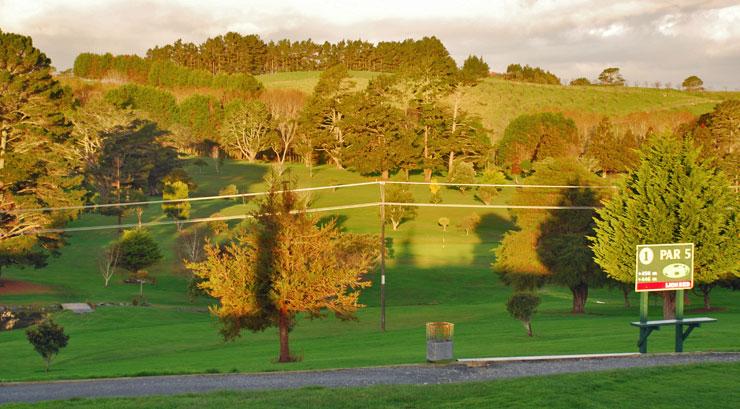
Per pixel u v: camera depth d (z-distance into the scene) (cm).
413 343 3772
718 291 6431
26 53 7806
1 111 7594
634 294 6794
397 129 13950
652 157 4181
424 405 1526
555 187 5400
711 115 13862
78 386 2123
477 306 5925
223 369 2795
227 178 13800
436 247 9206
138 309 5847
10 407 1694
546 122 14762
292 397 1648
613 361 2106
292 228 3122
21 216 6988
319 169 14800
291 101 18475
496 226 10775
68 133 8231
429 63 13962
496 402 1505
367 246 7119
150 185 12712
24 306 6006
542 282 5588
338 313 3238
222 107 18025
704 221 4031
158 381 2152
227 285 3123
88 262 8331
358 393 1652
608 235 4297
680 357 2144
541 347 2928
